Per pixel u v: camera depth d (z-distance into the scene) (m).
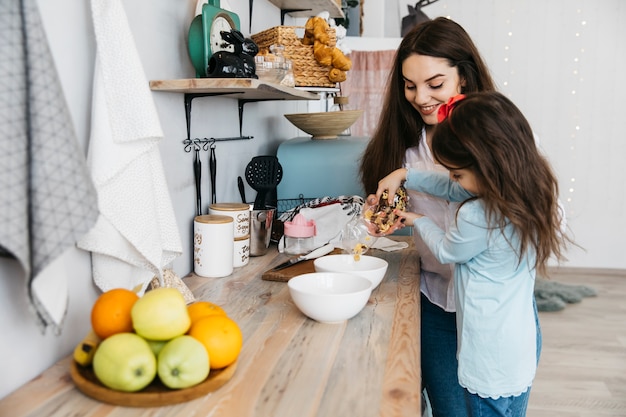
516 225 1.19
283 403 0.80
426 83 1.50
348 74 4.18
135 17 1.20
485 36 4.78
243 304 1.25
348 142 2.19
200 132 1.58
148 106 1.03
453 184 1.51
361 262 1.47
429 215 1.69
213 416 0.76
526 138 1.21
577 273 4.85
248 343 1.02
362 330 1.09
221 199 1.77
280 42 1.94
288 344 1.02
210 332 0.84
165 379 0.79
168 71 1.37
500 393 1.31
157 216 1.13
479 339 1.31
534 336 1.35
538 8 4.67
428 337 1.76
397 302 1.28
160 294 0.82
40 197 0.74
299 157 2.18
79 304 1.02
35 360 0.90
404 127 1.70
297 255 1.72
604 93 4.69
